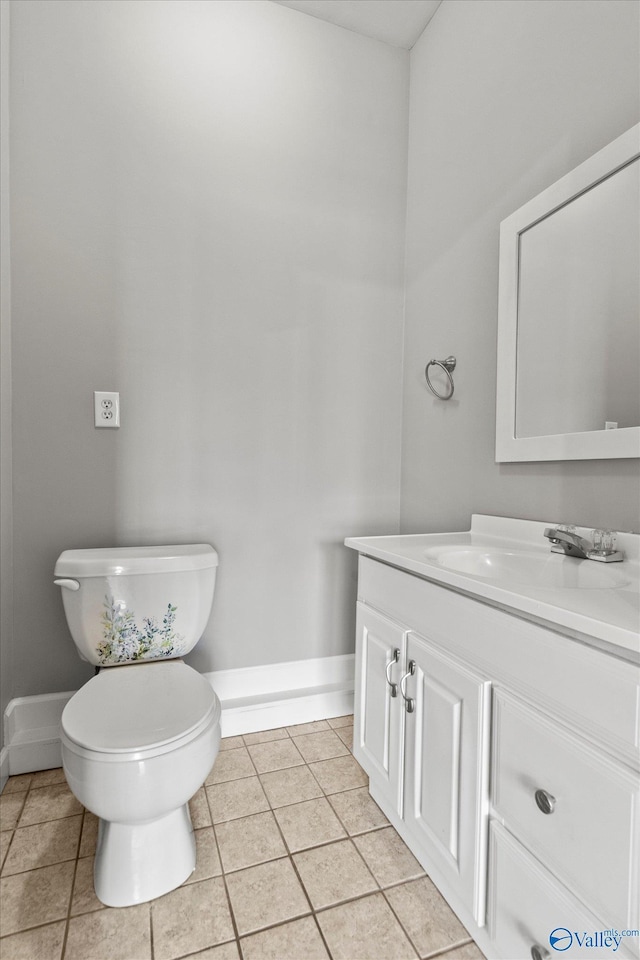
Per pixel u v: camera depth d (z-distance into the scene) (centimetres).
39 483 158
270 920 105
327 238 193
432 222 189
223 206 177
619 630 64
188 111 172
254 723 180
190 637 153
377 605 137
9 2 150
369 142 199
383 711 131
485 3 159
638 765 65
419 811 115
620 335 114
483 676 94
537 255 137
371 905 109
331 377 196
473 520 162
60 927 103
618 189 115
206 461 178
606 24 118
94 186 161
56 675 161
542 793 78
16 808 139
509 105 150
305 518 194
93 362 162
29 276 154
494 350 157
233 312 180
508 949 87
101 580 142
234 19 177
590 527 122
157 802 102
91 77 160
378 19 189
